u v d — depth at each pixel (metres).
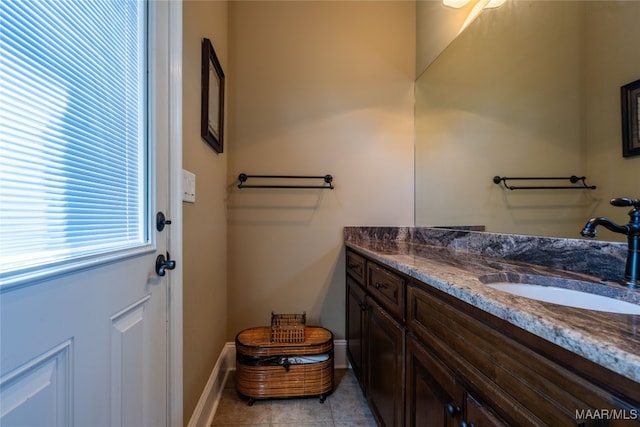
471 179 1.43
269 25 1.89
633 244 0.70
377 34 1.97
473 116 1.44
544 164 1.02
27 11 0.44
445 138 1.67
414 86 1.98
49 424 0.47
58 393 0.49
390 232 1.95
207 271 1.40
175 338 0.99
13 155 0.42
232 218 1.86
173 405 0.98
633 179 0.76
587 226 0.70
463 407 0.65
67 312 0.51
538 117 1.06
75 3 0.55
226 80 1.85
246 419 1.40
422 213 1.89
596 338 0.37
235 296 1.86
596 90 0.86
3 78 0.40
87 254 0.57
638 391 0.33
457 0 1.52
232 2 1.88
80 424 0.54
